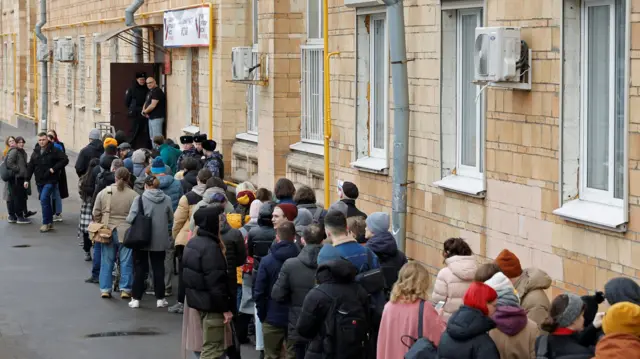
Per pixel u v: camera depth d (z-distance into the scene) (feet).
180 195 66.23
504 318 31.94
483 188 50.21
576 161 44.50
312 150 76.48
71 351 53.36
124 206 65.05
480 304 31.22
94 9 139.33
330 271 38.55
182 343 48.73
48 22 170.91
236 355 48.55
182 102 102.58
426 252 56.54
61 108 163.73
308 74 78.38
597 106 43.80
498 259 36.88
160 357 52.13
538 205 46.11
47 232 91.35
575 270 43.70
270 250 45.29
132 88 108.88
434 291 37.68
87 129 146.20
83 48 147.54
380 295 40.40
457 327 31.17
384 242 43.57
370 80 64.54
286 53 79.30
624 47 42.16
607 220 41.24
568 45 44.19
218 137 92.68
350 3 63.46
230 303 47.26
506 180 48.52
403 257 44.29
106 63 133.08
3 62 227.61
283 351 46.19
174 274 71.26
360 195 64.90
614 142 42.83
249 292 52.34
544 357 30.40
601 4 43.32
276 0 78.79
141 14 112.27
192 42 95.40
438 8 54.54
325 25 68.49
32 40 190.08
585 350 30.09
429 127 55.93
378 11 62.08
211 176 58.44
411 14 57.52
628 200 40.34
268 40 79.82
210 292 46.21
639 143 39.70
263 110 81.56
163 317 60.59
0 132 196.65
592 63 43.96
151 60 112.47
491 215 50.01
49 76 173.06
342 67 66.74
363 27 64.54
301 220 49.39
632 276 40.40
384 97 63.16
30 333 57.16
